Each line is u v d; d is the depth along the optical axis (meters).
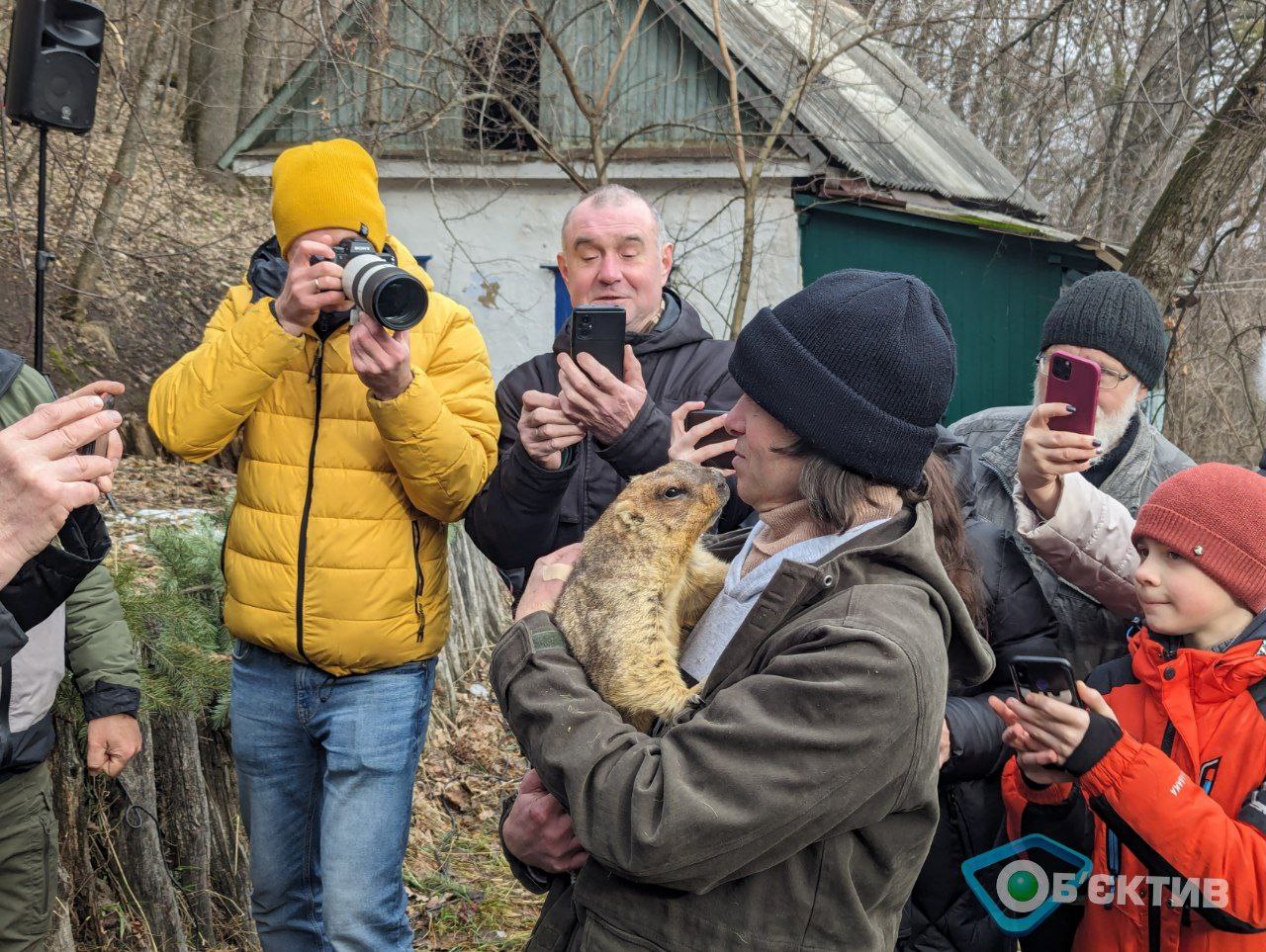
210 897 3.55
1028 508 2.82
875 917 1.64
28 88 2.46
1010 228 9.59
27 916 2.60
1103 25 12.38
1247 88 7.49
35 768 2.61
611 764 1.60
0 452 1.73
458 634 5.73
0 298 9.45
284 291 2.81
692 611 2.07
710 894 1.60
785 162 9.90
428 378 3.00
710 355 3.04
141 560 4.77
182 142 14.64
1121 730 2.18
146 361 10.30
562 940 1.83
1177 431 11.38
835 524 1.69
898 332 1.65
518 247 11.28
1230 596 2.37
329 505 2.90
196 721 3.60
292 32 10.91
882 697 1.49
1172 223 7.77
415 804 4.73
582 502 2.94
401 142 10.91
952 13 9.23
